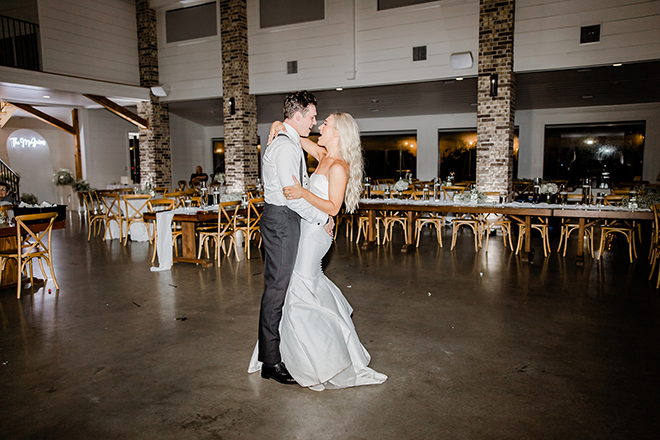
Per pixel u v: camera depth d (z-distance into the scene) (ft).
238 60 34.55
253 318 12.42
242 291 15.17
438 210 21.08
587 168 41.34
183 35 37.55
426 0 29.01
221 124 53.26
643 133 39.17
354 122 8.77
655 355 9.75
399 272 17.69
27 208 17.08
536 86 33.06
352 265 19.03
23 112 41.63
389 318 12.28
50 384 8.66
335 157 8.66
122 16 38.14
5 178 40.57
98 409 7.75
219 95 36.65
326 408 7.72
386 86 33.24
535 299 13.96
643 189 22.29
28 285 16.10
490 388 8.34
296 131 8.16
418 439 6.80
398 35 30.09
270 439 6.85
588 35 25.07
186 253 19.86
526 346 10.28
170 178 40.88
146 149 39.63
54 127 46.47
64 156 47.11
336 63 32.01
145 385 8.60
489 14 26.35
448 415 7.44
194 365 9.47
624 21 24.36
